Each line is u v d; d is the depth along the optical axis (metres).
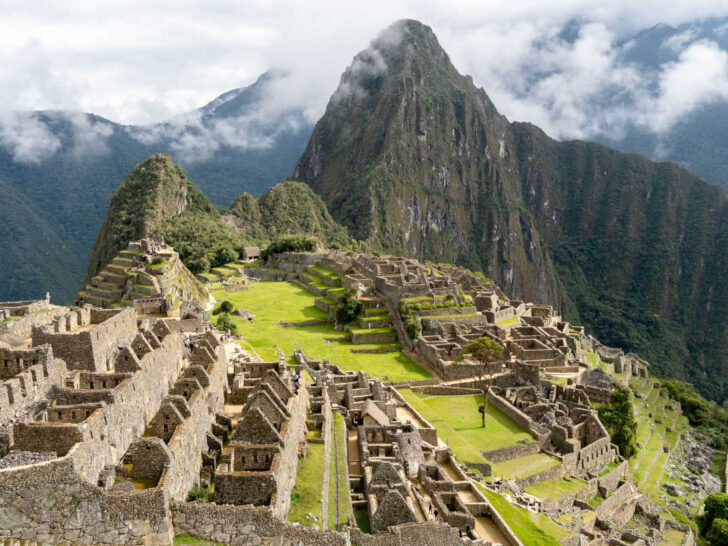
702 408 153.12
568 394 93.81
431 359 106.50
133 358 40.78
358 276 156.12
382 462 48.66
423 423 72.19
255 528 32.38
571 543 56.69
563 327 151.25
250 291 176.50
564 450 79.81
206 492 36.12
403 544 42.16
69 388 36.62
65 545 28.42
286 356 86.69
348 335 123.88
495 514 54.16
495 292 174.62
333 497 44.81
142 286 121.62
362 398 68.88
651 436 117.19
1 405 32.00
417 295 132.25
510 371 100.25
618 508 79.38
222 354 57.47
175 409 36.28
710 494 99.12
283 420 43.97
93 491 28.78
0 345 39.88
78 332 44.44
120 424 35.44
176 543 30.70
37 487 28.08
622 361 150.50
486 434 79.81
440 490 54.31
